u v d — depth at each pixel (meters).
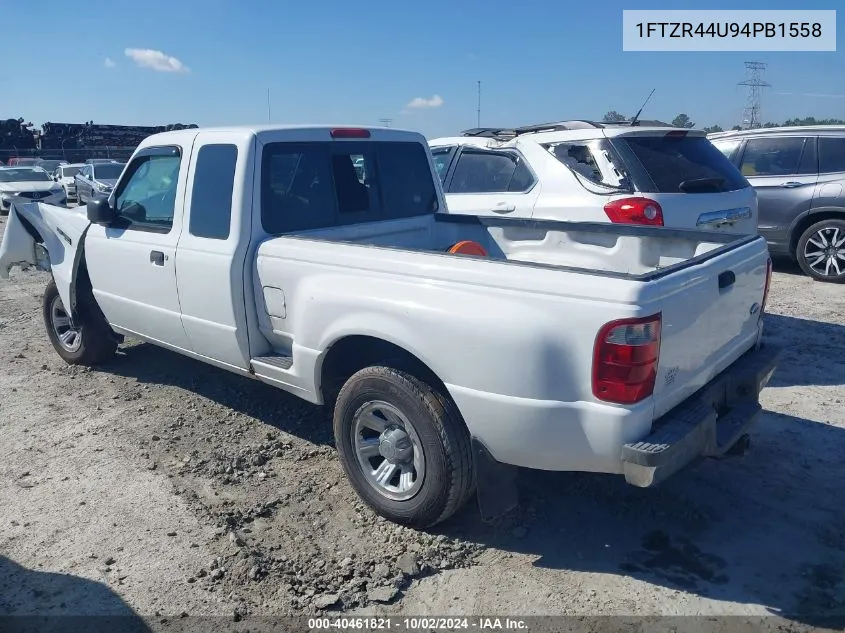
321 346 3.86
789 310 7.63
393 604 3.18
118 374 6.04
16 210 6.33
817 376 5.76
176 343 4.95
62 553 3.56
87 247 5.45
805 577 3.29
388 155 5.14
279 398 5.44
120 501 4.02
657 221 5.73
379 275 3.60
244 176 4.25
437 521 3.59
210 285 4.39
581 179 6.06
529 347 3.04
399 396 3.49
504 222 5.08
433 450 3.42
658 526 3.71
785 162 9.14
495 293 3.18
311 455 4.54
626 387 2.92
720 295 3.41
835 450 4.49
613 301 2.89
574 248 4.77
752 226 6.61
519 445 3.18
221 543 3.62
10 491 4.16
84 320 5.89
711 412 3.25
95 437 4.84
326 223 4.68
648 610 3.10
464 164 7.01
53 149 45.84
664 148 6.06
